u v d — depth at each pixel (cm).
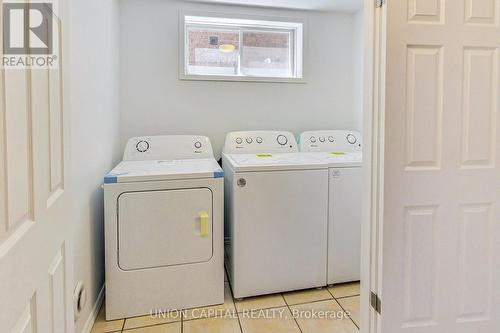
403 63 129
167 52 263
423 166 134
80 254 156
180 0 260
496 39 137
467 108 136
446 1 131
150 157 241
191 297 193
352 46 295
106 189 178
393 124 130
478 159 139
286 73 296
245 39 284
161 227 186
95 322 180
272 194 202
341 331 171
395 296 136
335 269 217
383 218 133
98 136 190
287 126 289
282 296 208
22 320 66
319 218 211
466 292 143
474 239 142
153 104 264
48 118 83
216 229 195
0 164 57
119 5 251
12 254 61
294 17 281
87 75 166
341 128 300
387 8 126
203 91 272
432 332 141
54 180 88
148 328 175
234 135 259
